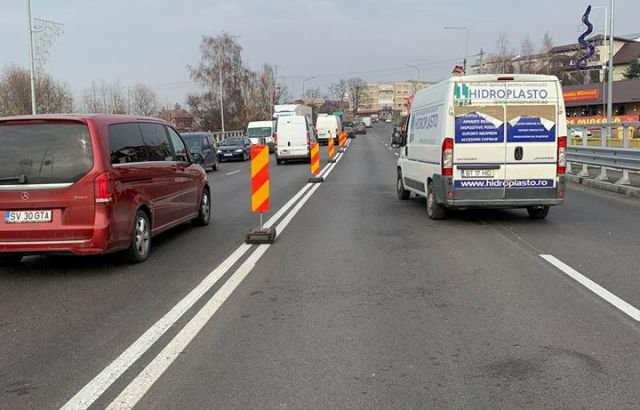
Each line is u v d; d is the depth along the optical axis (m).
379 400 3.74
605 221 10.61
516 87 10.02
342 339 4.83
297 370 4.22
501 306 5.65
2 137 7.02
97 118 7.31
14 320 5.45
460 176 10.12
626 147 15.67
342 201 14.16
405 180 13.62
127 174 7.52
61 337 4.96
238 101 76.25
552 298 5.89
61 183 6.91
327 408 3.64
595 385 3.91
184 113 96.12
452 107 10.01
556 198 10.22
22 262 7.91
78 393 3.89
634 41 103.19
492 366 4.25
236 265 7.54
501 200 10.17
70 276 7.10
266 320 5.34
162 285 6.61
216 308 5.71
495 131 10.03
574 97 71.62
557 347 4.59
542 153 10.12
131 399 3.79
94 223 6.94
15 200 6.89
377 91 178.38
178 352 4.58
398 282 6.59
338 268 7.29
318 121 58.28
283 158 31.39
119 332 5.06
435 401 3.71
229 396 3.82
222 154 35.72
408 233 9.70
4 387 4.01
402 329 5.05
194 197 10.16
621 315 5.33
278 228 10.35
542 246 8.46
